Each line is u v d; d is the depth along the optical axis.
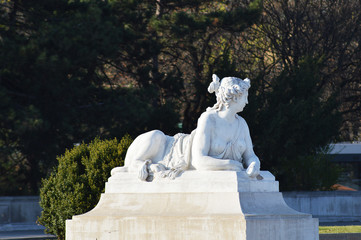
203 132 15.07
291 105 39.38
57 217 22.75
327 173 42.12
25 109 35.59
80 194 22.19
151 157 15.99
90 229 14.87
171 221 14.07
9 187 40.12
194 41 45.22
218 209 14.02
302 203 39.59
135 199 15.16
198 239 13.79
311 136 39.84
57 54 35.91
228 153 15.27
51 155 38.16
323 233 26.52
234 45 49.38
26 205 35.91
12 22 38.44
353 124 50.56
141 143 16.08
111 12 41.31
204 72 47.44
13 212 35.47
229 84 15.18
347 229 29.73
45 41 35.38
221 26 42.56
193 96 46.12
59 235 22.91
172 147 15.85
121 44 42.22
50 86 36.81
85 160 22.86
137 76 44.53
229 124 15.30
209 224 13.73
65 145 39.31
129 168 16.06
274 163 41.22
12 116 34.06
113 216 14.69
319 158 42.28
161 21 41.38
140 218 14.39
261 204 14.39
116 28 38.78
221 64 41.81
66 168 23.14
